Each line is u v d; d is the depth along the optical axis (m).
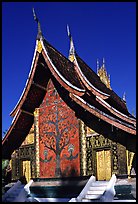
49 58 16.34
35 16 16.86
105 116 14.41
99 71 26.25
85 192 14.28
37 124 18.03
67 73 16.89
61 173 16.34
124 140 15.02
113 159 15.12
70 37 19.42
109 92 20.77
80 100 15.23
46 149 17.33
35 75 17.23
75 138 16.30
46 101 17.92
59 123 17.08
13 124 17.75
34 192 16.89
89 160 15.70
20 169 18.67
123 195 13.98
